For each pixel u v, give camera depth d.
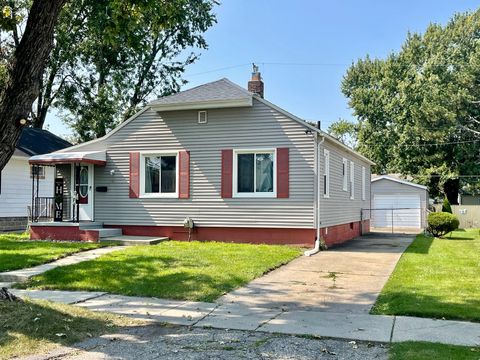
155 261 11.21
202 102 15.45
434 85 39.38
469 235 22.38
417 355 5.05
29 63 6.30
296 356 5.20
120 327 6.46
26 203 21.94
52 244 14.36
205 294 8.41
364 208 24.64
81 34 26.53
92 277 9.74
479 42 40.16
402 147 39.94
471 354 5.09
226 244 14.62
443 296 7.98
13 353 5.27
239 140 15.41
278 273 10.58
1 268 10.55
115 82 28.14
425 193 31.59
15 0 22.42
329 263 12.02
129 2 9.55
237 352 5.35
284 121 14.94
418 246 16.50
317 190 14.54
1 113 6.22
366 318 6.85
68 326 6.24
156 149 16.39
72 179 16.98
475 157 38.59
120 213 16.72
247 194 15.28
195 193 15.88
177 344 5.68
